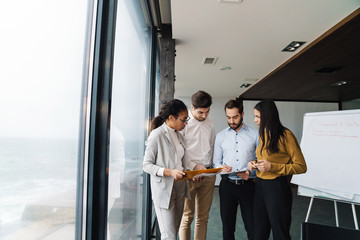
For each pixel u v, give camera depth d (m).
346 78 4.26
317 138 2.37
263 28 2.47
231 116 1.91
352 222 3.21
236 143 1.95
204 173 1.43
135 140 1.78
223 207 1.93
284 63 3.57
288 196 1.55
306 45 2.93
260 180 1.66
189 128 1.94
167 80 2.61
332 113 2.31
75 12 0.81
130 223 1.68
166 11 2.49
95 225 0.89
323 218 3.38
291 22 2.34
